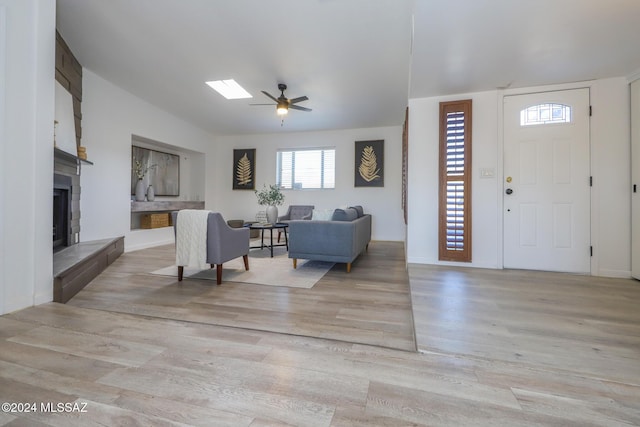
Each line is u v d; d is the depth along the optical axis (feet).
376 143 21.26
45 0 6.82
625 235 9.74
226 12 8.92
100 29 9.96
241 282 10.13
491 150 10.94
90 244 12.41
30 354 4.69
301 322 6.71
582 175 10.17
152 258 14.29
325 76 13.02
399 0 8.23
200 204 22.34
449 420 3.27
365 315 7.13
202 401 3.61
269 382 4.00
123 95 15.24
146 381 4.01
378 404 3.54
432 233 11.68
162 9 8.88
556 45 7.89
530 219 10.69
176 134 19.43
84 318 6.13
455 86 10.55
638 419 3.31
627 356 4.73
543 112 10.50
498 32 7.33
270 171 23.68
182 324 5.97
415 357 4.70
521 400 3.62
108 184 14.58
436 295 7.80
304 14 8.90
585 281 9.22
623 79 9.71
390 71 12.48
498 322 6.07
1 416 3.35
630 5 6.31
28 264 6.63
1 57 5.99
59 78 10.61
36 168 6.68
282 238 21.79
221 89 14.87
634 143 9.48
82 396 3.70
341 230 11.51
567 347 5.03
